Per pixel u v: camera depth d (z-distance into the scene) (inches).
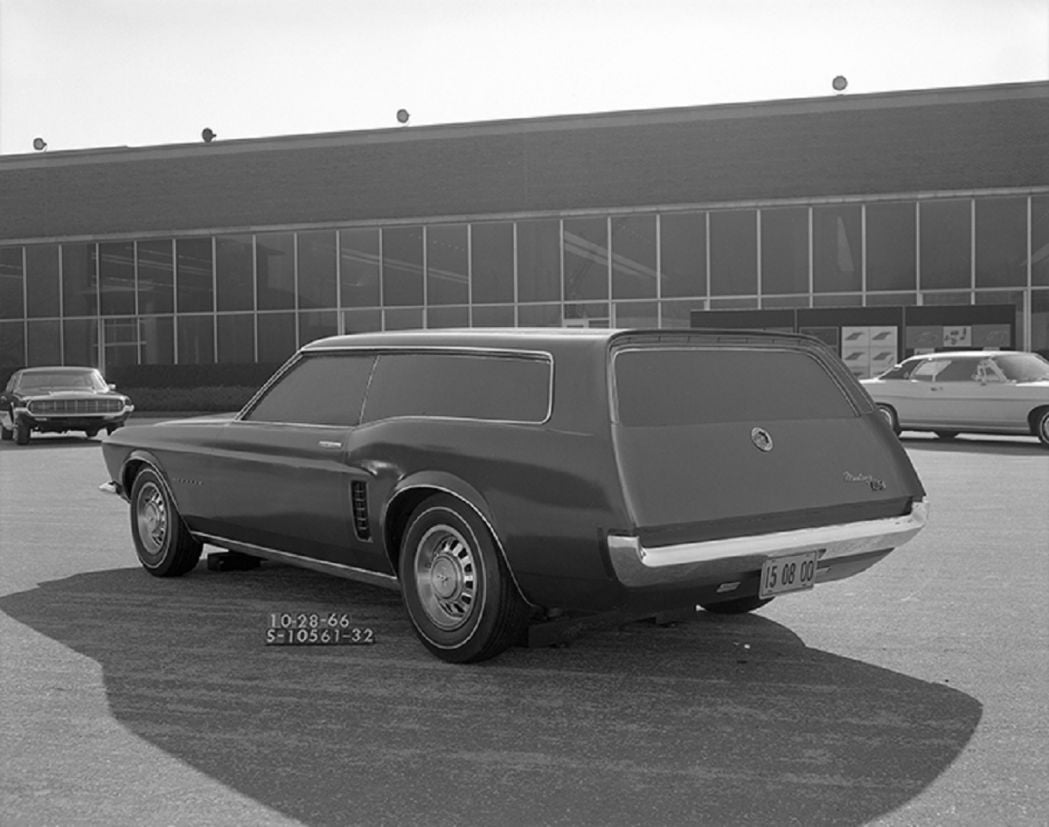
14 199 1515.7
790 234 1243.8
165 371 1430.9
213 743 176.2
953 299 1197.7
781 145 1240.8
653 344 208.7
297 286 1417.3
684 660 223.5
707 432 205.0
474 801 152.7
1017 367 775.7
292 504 255.8
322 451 245.8
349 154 1389.0
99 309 1496.1
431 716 189.0
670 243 1280.8
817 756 169.2
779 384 223.0
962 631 246.1
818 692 201.8
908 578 304.2
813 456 217.8
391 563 233.1
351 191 1390.3
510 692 202.2
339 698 199.0
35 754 171.6
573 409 201.2
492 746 174.4
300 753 171.6
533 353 212.4
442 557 220.1
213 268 1446.9
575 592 200.7
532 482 201.2
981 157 1189.7
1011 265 1184.2
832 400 230.1
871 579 303.0
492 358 220.7
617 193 1294.3
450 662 221.0
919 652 229.1
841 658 224.5
